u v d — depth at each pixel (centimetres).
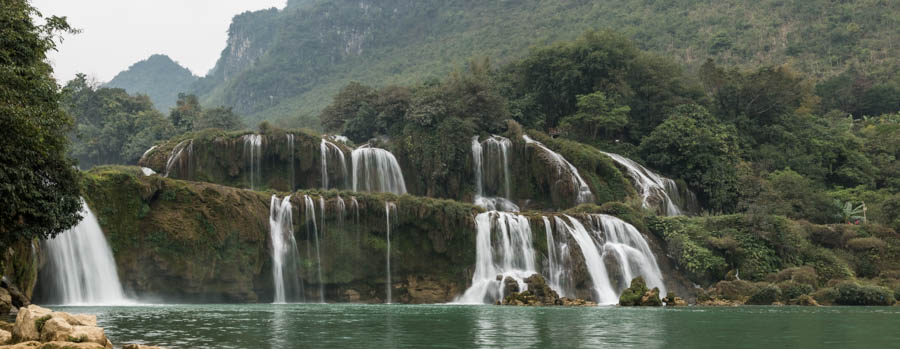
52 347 1183
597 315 2742
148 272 3759
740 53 17050
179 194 3972
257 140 5622
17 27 2389
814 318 2597
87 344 1191
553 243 4744
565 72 7881
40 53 2511
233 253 3997
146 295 3762
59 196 2534
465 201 6353
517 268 4691
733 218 5306
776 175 6981
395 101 7100
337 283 4416
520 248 4719
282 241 4253
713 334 1842
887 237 5300
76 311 2762
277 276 4219
